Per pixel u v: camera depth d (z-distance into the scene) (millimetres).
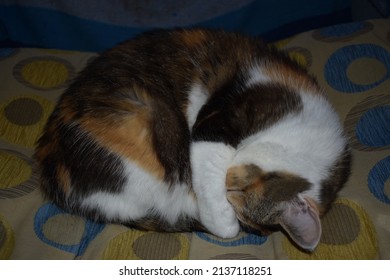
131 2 1075
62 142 757
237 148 739
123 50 802
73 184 762
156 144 761
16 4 1087
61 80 958
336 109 874
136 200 775
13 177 817
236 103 754
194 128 760
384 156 819
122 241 768
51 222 787
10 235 764
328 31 972
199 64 798
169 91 784
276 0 1109
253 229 760
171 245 767
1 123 883
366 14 1152
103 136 746
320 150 737
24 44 1130
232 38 829
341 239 751
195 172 748
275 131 738
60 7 1079
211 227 770
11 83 938
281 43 983
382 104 872
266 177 706
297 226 677
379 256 730
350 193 790
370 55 922
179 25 1088
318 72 918
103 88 760
